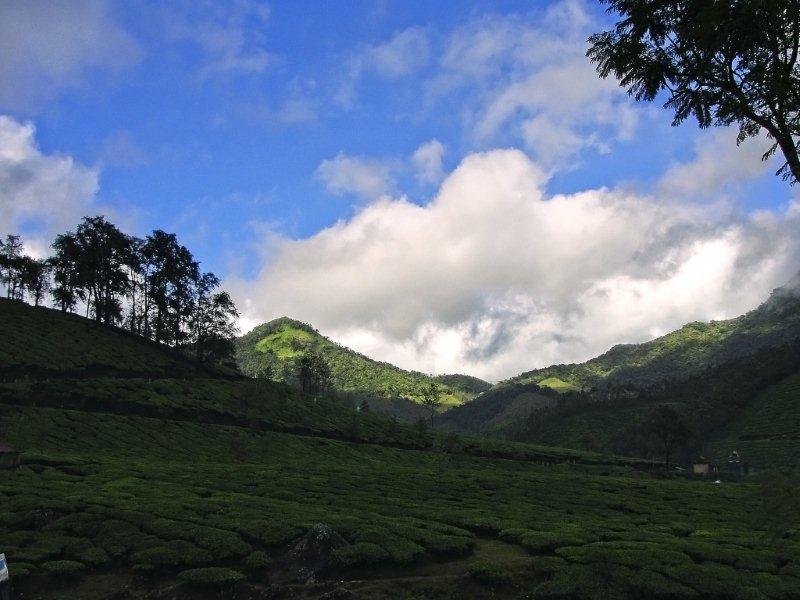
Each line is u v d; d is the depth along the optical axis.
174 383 110.38
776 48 13.91
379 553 28.56
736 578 26.75
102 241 141.00
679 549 31.45
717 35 13.80
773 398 177.25
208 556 28.08
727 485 72.25
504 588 26.91
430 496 51.41
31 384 87.38
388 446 114.00
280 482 51.62
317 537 29.20
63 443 69.19
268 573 27.83
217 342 142.25
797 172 14.65
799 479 14.73
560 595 25.17
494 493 55.31
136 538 29.97
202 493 44.03
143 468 54.47
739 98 15.23
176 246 148.75
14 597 24.61
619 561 28.27
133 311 145.75
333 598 25.02
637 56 15.96
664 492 61.56
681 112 16.61
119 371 111.06
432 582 26.92
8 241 142.50
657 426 123.00
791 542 34.66
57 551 28.19
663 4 14.96
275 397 116.44
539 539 32.78
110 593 25.44
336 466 71.12
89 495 38.50
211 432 90.50
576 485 64.31
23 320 119.50
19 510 33.81
